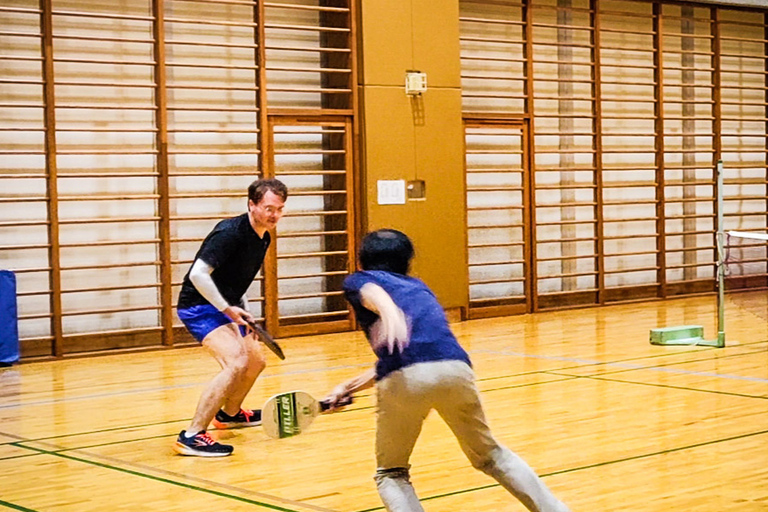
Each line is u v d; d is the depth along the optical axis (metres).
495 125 11.65
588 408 6.29
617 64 12.66
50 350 9.23
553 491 4.36
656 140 13.02
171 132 9.83
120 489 4.64
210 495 4.48
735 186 13.93
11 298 8.82
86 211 9.44
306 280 10.66
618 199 12.76
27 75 9.12
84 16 9.29
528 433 5.60
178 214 9.91
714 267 13.83
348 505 4.25
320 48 10.48
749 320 10.88
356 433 5.77
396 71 10.70
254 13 10.23
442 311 3.41
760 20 14.13
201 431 5.34
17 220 9.10
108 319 9.55
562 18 12.27
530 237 11.93
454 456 5.12
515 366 8.10
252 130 10.11
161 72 9.61
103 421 6.33
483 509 4.14
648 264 13.13
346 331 10.73
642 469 4.72
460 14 11.48
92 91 9.48
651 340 9.24
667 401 6.44
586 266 12.53
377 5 10.58
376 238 3.52
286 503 4.31
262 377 7.91
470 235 11.57
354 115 10.55
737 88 13.66
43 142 9.23
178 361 8.96
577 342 9.47
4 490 4.65
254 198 5.32
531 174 11.90
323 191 10.45
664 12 13.12
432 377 3.24
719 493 4.27
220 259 5.26
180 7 9.91
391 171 10.68
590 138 12.48
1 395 7.37
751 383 7.03
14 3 9.06
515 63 11.91
